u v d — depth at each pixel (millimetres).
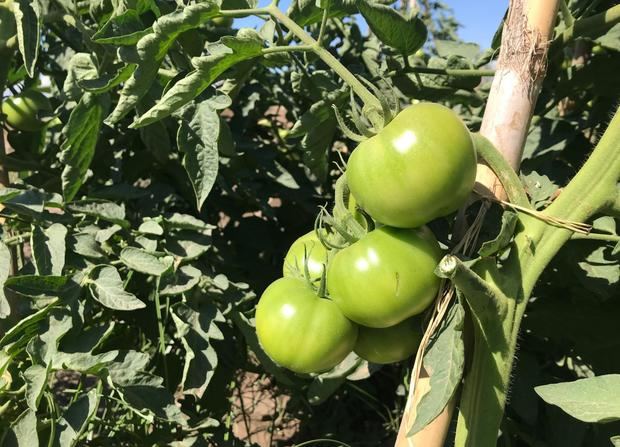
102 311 583
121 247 504
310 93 498
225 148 490
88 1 562
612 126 264
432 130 258
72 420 394
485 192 290
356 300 286
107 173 667
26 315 520
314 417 839
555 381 566
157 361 621
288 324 312
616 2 565
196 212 731
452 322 271
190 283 483
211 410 643
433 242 288
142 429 562
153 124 541
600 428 488
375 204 271
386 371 877
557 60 608
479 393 279
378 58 734
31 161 613
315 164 515
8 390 426
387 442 833
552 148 562
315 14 420
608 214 275
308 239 371
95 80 385
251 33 344
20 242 481
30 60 414
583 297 519
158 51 356
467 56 670
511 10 295
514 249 277
